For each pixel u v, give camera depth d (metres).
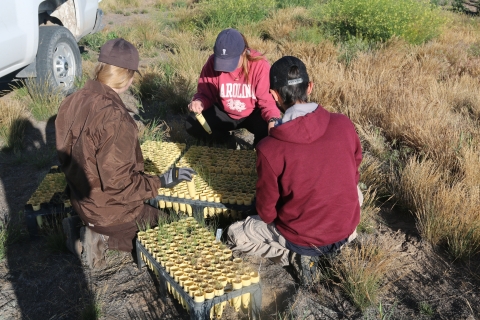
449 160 4.13
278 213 2.74
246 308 2.66
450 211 3.34
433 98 5.61
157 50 8.98
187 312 2.72
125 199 2.79
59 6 6.30
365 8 9.48
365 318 2.61
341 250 2.93
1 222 3.65
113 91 2.73
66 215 3.36
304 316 2.61
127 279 3.01
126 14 13.32
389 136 5.02
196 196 3.33
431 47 8.51
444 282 2.91
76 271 3.09
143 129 5.05
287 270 3.06
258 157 2.58
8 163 4.64
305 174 2.52
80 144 2.64
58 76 5.93
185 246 2.82
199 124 4.46
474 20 12.88
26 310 2.80
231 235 3.08
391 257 2.94
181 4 14.57
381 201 3.83
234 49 3.59
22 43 4.97
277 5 13.23
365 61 7.16
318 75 6.32
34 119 5.52
